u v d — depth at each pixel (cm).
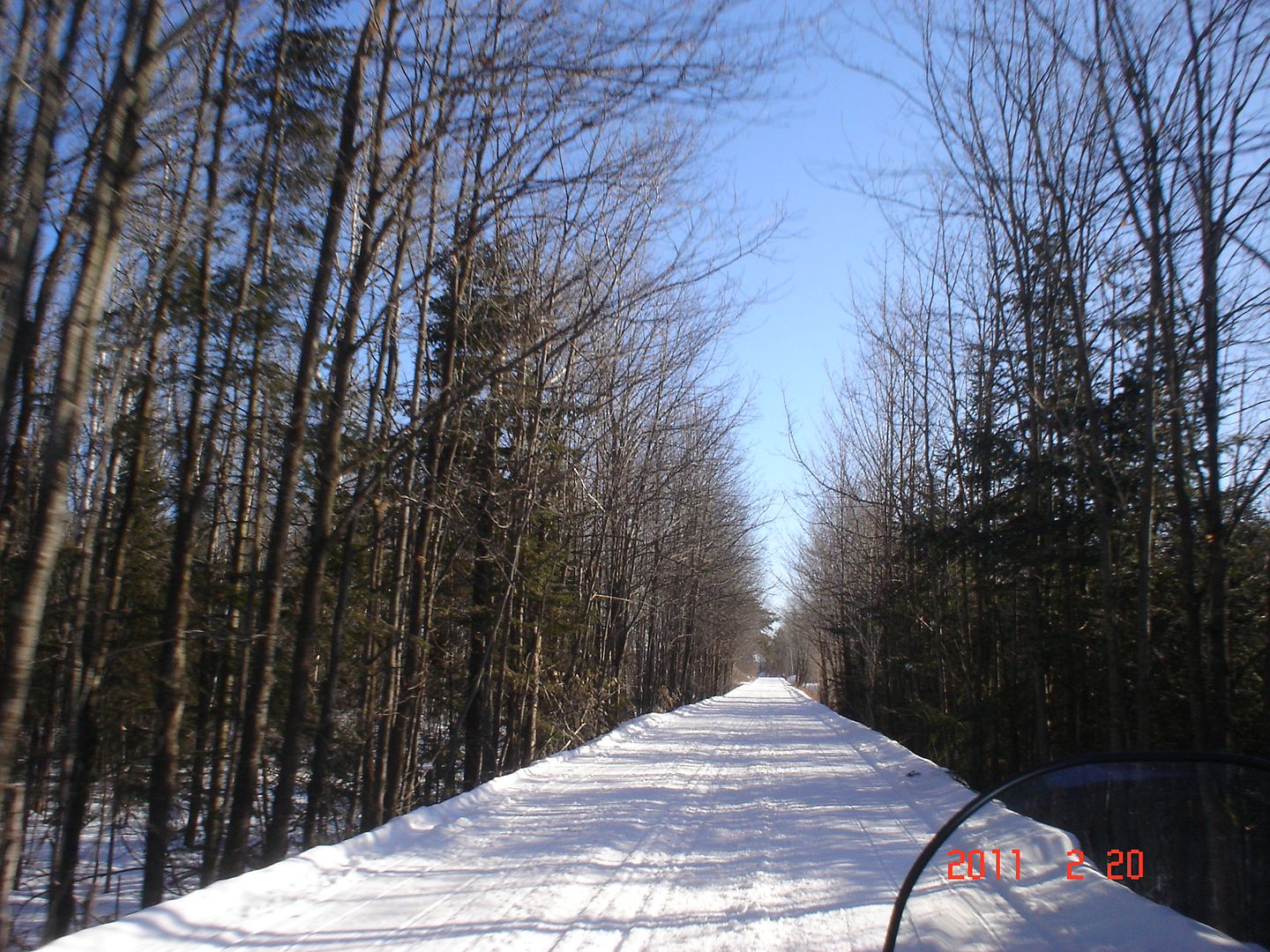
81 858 1608
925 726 2212
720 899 707
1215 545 1016
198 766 1409
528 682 2236
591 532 2719
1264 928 397
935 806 1170
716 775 1550
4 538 1156
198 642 1424
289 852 1401
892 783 1438
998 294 1747
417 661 1681
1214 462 998
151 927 571
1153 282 1038
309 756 1492
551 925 633
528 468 1859
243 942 585
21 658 635
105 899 1388
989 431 1839
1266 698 1099
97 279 697
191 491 1294
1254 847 407
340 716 1653
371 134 1122
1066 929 413
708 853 884
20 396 1158
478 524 1897
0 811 679
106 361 1289
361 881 758
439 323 1716
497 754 2159
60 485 659
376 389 1488
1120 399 1409
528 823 1045
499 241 1573
